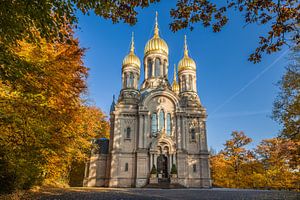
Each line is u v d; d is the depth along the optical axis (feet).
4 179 46.06
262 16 27.35
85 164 161.38
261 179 168.55
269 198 67.36
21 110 36.22
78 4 26.78
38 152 40.73
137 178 146.00
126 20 29.12
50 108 42.14
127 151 155.02
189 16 28.81
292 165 101.96
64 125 53.21
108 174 154.10
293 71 77.00
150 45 203.41
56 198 57.31
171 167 151.12
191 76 195.00
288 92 78.89
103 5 27.27
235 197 71.31
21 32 27.61
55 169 69.15
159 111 164.66
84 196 66.69
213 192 97.14
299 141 84.33
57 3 26.04
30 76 37.29
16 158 38.11
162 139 154.61
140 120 159.02
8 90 34.99
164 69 200.75
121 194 78.48
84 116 72.23
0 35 26.66
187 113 166.81
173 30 30.01
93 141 167.53
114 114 162.40
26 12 25.26
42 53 43.11
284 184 155.12
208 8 28.02
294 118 79.77
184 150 156.15
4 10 24.72
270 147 170.60
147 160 151.43
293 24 27.27
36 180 66.39
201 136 163.94
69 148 67.97
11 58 29.12
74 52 51.75
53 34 28.19
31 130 36.42
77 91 56.13
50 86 42.45
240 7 27.32
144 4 27.99
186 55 204.33
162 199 63.16
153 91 166.61
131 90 183.52
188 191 104.58
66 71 47.44
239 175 187.83
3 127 35.53
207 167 156.97
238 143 198.49
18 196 49.01
